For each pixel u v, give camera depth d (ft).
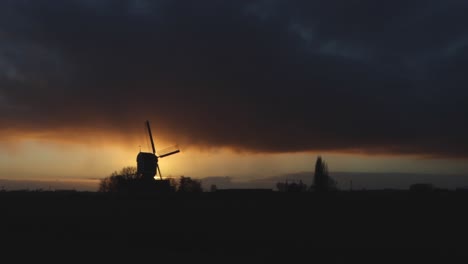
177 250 111.45
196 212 180.75
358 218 163.94
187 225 150.82
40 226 150.00
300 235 132.05
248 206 200.64
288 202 208.85
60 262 94.94
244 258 102.17
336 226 147.64
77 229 143.84
